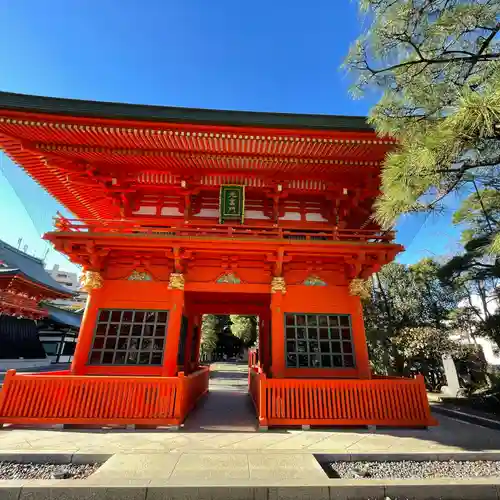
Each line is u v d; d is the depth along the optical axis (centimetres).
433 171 464
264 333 1466
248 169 1121
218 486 454
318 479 485
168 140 992
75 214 1451
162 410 822
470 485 472
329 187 1166
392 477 541
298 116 958
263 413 839
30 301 3020
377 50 550
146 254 1069
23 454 584
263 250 1034
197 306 1462
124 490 447
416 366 2041
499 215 1385
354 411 852
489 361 2022
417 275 2094
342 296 1080
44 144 1009
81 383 832
